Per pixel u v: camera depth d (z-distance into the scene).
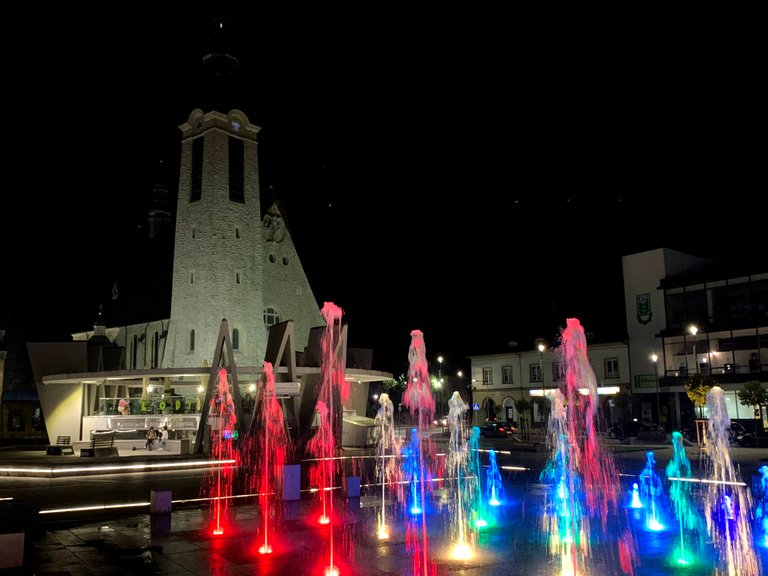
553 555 13.95
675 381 55.47
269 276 65.81
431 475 29.34
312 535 16.00
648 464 33.34
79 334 78.44
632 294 60.09
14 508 20.58
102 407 49.41
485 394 73.50
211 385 39.62
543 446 43.94
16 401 67.56
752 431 44.44
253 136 63.72
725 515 18.48
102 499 22.52
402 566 13.08
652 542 15.10
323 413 44.09
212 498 22.50
